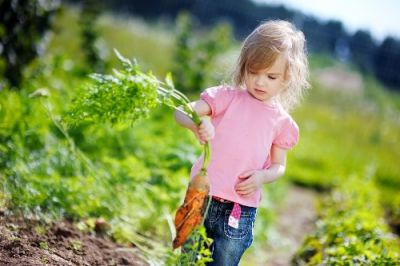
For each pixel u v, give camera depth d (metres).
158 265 3.90
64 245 3.64
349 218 5.21
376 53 30.20
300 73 3.16
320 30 31.42
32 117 5.20
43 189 4.12
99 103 2.93
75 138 5.55
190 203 2.90
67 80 8.38
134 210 4.77
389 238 4.46
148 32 23.80
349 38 31.03
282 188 9.30
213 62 10.55
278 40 3.01
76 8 20.91
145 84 2.87
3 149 4.24
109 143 5.73
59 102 5.81
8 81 7.09
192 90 10.35
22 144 4.77
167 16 30.39
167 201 4.84
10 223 3.65
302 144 14.41
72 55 13.28
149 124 6.91
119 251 3.93
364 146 16.77
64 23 16.53
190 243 3.06
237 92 3.17
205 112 3.13
